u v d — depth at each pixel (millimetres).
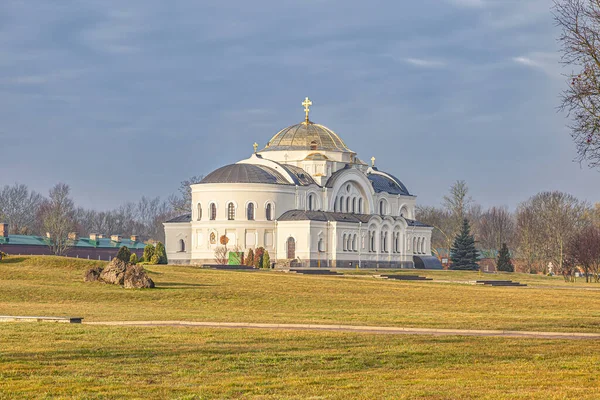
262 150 184125
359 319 58406
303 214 166125
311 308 72125
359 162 186000
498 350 41812
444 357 39656
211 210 167250
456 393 31484
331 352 40406
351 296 84188
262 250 157125
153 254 137875
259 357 38812
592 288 117562
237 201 165375
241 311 67625
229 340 43875
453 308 73875
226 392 31484
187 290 83188
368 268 170750
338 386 32750
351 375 35094
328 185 175875
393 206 190375
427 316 62500
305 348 41594
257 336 45594
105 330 47781
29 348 40719
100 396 30672
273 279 103188
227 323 53562
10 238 189000
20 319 54438
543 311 71812
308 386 32688
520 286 118875
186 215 182375
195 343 42719
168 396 30750
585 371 36312
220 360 38094
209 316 60500
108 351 39969
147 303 74188
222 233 165750
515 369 36844
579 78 47219
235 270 122125
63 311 63906
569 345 43719
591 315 66938
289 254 165375
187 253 178250
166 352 39875
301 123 187250
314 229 164875
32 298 74938
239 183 165125
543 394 31297
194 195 169625
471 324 55031
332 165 179125
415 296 85688
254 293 83312
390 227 182250
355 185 182250
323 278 110250
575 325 54969
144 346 41625
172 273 105188
